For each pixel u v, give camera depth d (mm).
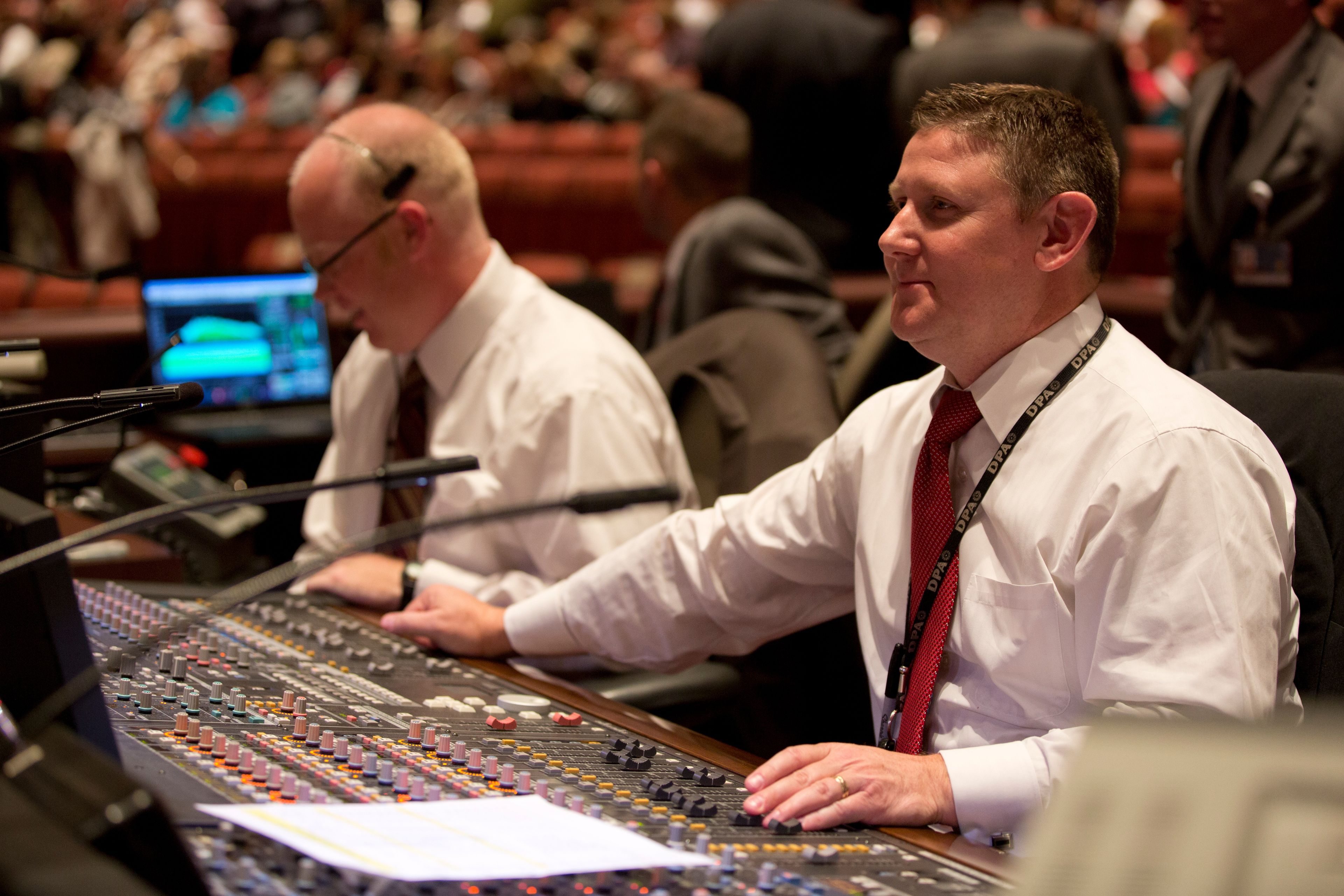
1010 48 3889
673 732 1462
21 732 989
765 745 2072
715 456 2271
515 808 1091
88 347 3197
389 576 1987
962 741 1353
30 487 1446
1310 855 652
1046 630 1293
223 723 1290
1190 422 1259
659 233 3643
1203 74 2791
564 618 1688
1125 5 8414
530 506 1248
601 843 1023
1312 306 2527
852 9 4641
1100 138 1347
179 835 792
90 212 7809
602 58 8883
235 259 7922
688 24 9125
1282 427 1486
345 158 2070
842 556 1583
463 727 1387
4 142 7777
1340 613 1391
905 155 1374
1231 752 694
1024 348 1351
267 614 1840
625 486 2033
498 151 7656
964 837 1207
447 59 9227
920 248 1342
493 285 2162
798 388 2154
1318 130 2480
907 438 1489
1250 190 2539
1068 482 1294
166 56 10055
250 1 11219
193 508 1153
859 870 1063
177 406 1258
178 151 8117
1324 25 2637
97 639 1584
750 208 3412
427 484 2184
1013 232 1316
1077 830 704
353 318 2166
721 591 1615
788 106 4531
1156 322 3777
